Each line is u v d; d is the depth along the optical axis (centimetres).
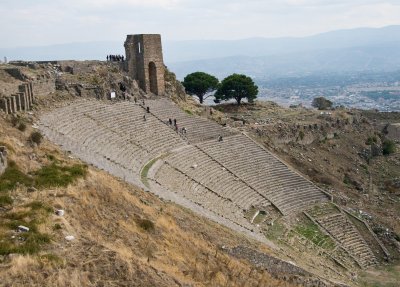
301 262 5175
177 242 3503
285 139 9312
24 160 3803
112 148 5894
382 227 7062
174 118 8131
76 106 6531
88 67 8219
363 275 5878
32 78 6309
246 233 5262
